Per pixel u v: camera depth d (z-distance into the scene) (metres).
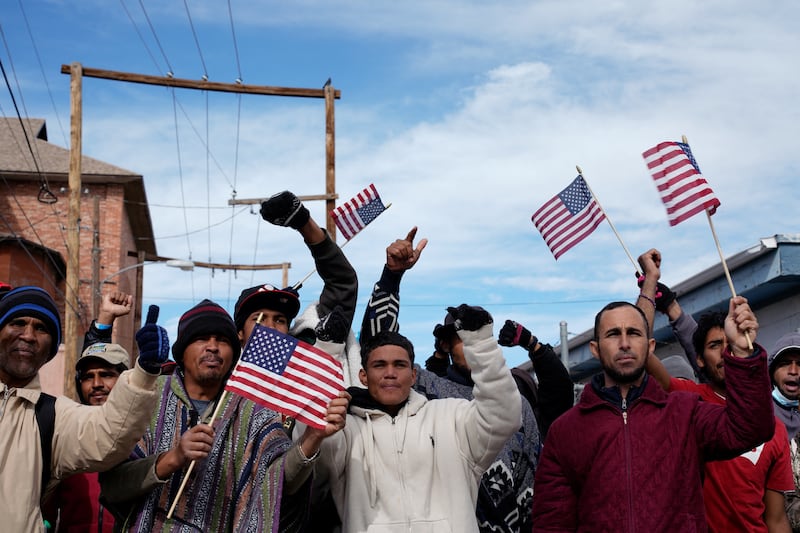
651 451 4.95
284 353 5.06
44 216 36.59
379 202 8.06
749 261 13.44
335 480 5.39
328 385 5.02
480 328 5.19
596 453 5.05
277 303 5.99
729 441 4.80
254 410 5.16
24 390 4.77
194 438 4.66
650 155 6.19
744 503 5.74
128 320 37.78
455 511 5.24
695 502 4.89
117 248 36.84
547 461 5.27
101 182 37.06
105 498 4.88
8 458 4.59
